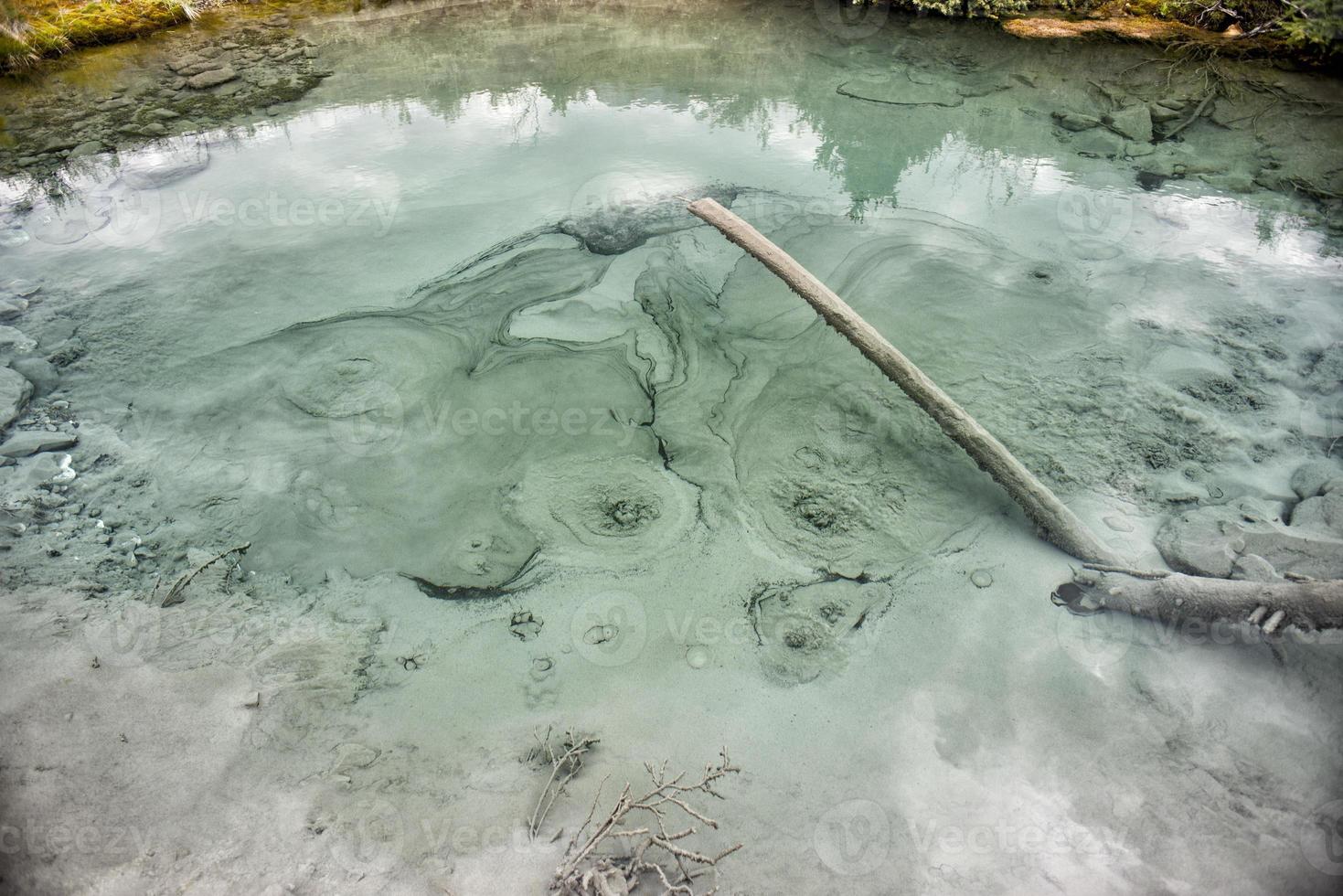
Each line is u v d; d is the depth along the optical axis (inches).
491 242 184.5
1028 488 118.3
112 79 252.4
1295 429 134.3
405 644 108.5
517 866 85.5
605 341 157.2
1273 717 97.5
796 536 121.8
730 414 141.8
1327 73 238.4
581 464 133.3
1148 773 92.8
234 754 95.4
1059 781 92.4
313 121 233.8
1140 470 128.6
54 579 117.0
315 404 145.3
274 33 281.6
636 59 268.4
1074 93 238.2
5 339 158.4
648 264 176.7
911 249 178.7
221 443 139.1
